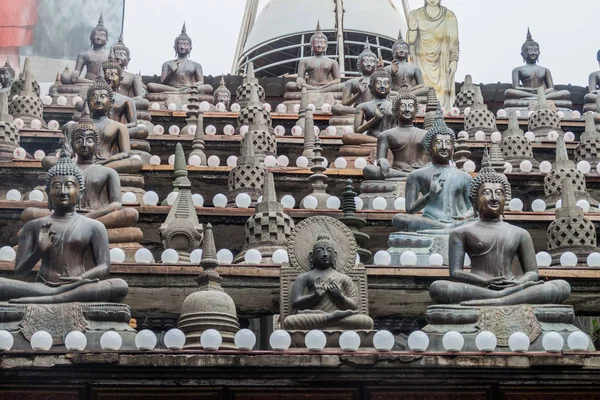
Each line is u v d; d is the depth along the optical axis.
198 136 31.89
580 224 25.41
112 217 24.89
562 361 19.77
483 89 41.72
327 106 37.12
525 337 20.12
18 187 30.09
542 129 35.72
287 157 32.53
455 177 25.98
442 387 19.78
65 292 20.67
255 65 47.59
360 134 32.00
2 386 19.12
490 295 21.30
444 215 25.64
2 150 31.58
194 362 19.33
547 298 21.28
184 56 40.06
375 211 27.22
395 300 23.75
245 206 27.55
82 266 21.44
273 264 23.58
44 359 19.22
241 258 24.56
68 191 21.62
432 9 42.75
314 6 47.41
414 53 42.31
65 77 37.81
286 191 30.06
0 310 20.39
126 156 29.16
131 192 28.03
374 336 20.03
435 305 21.19
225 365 19.36
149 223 26.95
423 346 19.97
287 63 46.47
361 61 36.34
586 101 40.16
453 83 42.12
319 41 39.78
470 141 33.94
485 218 22.34
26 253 21.42
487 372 19.77
